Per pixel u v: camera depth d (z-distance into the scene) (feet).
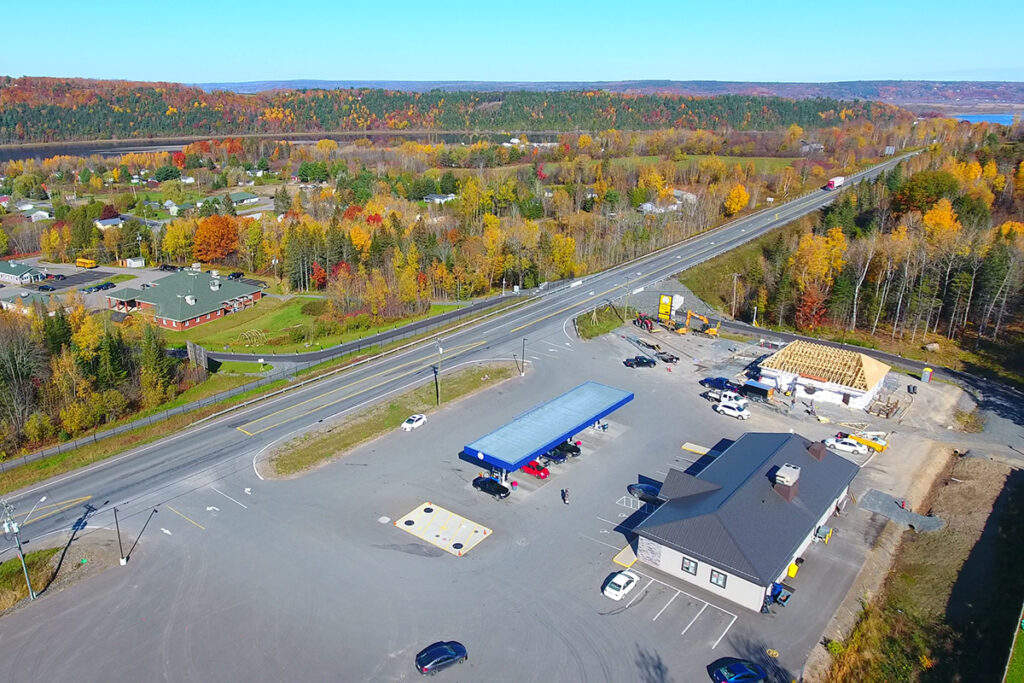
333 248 517.96
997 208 529.86
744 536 178.70
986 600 177.99
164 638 162.61
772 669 153.89
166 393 303.48
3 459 250.37
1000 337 362.53
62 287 530.68
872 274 412.16
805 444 226.38
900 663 158.92
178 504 219.20
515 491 225.76
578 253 523.70
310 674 151.94
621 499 221.05
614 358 348.79
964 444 262.26
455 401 296.92
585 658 156.35
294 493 225.15
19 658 156.46
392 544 197.88
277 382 320.50
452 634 163.53
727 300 448.65
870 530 207.41
